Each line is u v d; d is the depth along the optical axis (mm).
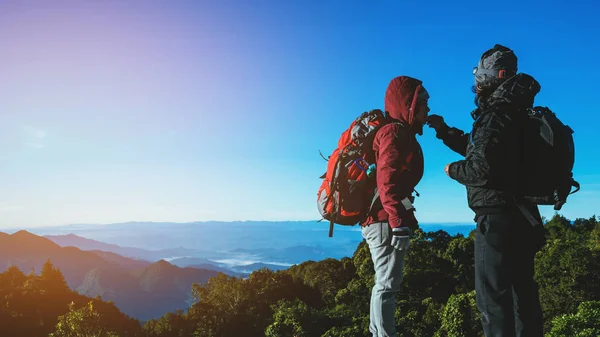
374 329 3367
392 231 3008
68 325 66812
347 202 3326
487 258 2971
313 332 54156
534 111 2861
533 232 2914
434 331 45188
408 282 59031
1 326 111562
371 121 3322
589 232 68375
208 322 77500
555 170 2750
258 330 74000
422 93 3309
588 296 35031
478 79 3104
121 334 81562
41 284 139000
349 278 86875
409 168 3072
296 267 99062
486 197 2947
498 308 2924
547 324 33625
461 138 3660
